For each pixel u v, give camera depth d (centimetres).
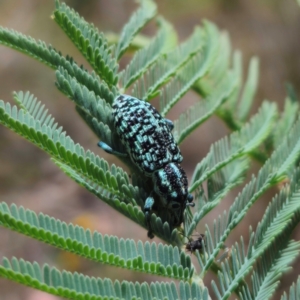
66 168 21
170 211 22
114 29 58
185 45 23
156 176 22
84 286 20
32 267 19
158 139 22
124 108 22
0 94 57
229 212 21
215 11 57
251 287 21
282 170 21
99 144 22
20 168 54
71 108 56
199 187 22
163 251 20
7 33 22
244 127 23
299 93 48
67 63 22
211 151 22
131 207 21
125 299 20
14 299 42
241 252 21
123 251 20
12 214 20
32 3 62
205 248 21
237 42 54
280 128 24
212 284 20
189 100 51
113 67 22
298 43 52
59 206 50
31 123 21
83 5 60
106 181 21
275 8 56
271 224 21
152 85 23
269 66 51
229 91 23
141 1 23
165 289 20
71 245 20
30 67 60
